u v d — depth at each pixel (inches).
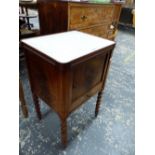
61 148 36.3
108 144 37.9
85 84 30.3
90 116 46.3
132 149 37.0
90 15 57.0
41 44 27.9
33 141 37.7
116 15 81.0
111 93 57.7
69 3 44.7
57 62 21.7
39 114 42.7
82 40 31.4
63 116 28.9
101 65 32.2
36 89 34.0
